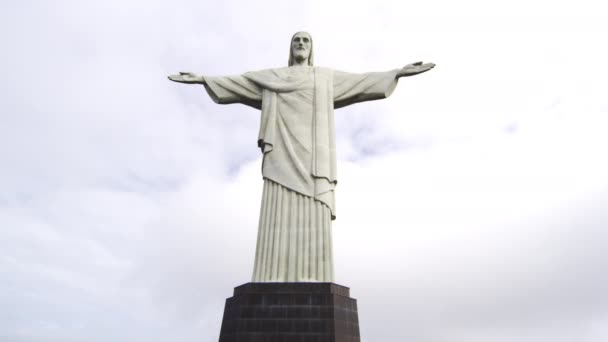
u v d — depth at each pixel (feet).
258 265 69.51
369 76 83.30
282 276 68.08
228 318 66.23
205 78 85.40
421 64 82.12
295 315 62.69
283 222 71.61
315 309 62.95
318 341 60.95
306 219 71.56
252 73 86.07
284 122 79.25
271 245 70.33
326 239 70.28
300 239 70.23
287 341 61.21
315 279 67.51
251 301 64.08
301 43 88.79
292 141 77.36
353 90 82.94
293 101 80.53
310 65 90.07
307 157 75.66
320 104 79.97
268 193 74.79
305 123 78.59
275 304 63.57
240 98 86.28
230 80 85.40
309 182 73.56
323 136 77.20
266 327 62.23
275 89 81.76
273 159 76.54
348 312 65.67
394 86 84.28
